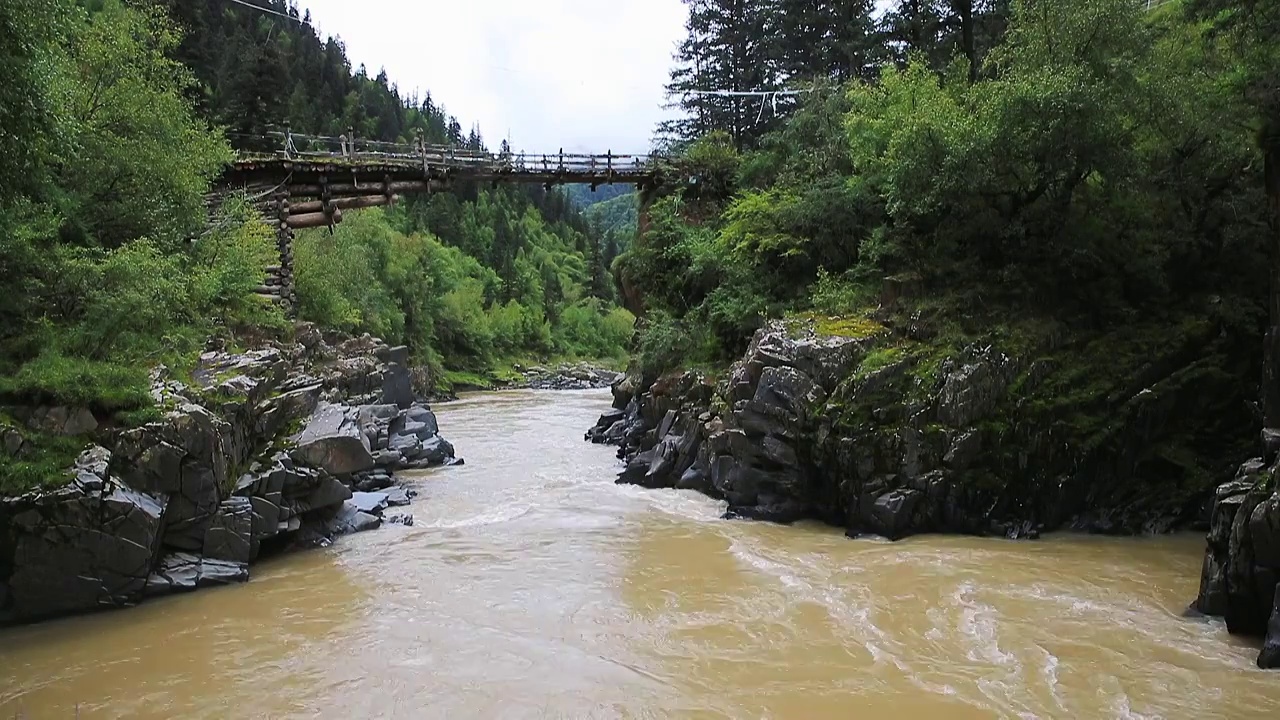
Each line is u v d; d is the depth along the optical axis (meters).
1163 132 18.25
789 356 17.95
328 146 65.62
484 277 82.12
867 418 16.75
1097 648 10.33
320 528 16.16
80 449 12.40
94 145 17.83
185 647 10.86
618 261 34.31
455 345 66.50
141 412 13.00
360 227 54.00
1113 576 13.39
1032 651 10.26
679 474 21.42
